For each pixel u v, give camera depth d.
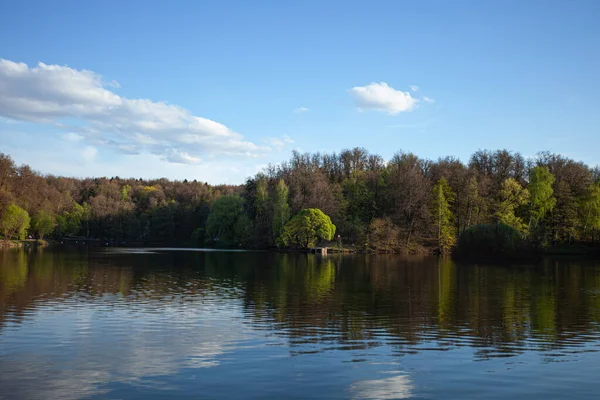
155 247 109.19
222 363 15.84
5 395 12.82
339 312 25.06
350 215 103.50
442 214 91.38
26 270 46.22
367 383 14.00
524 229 81.75
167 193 168.62
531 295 31.84
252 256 76.25
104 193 156.62
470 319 23.34
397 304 27.81
